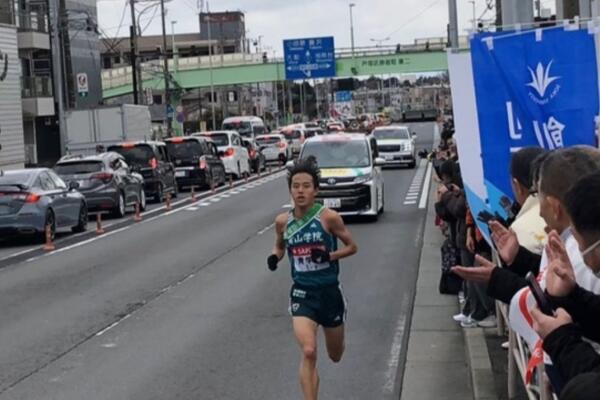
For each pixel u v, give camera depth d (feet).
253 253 89.92
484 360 42.86
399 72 326.44
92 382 44.88
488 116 36.65
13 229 103.65
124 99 421.18
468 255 52.80
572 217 17.34
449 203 56.49
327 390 42.57
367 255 86.22
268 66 361.71
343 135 120.78
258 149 258.57
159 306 64.28
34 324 59.41
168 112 335.88
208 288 71.00
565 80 35.83
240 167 221.66
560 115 35.88
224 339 53.21
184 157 187.32
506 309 34.83
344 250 37.96
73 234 116.98
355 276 74.74
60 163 137.18
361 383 43.60
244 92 642.22
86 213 122.01
